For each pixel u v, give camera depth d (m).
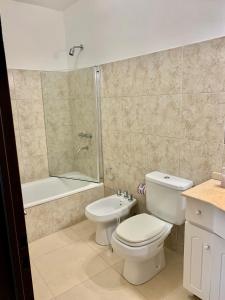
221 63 1.73
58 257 2.33
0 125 0.53
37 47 3.02
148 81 2.26
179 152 2.13
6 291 0.59
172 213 2.06
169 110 2.14
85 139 3.17
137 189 2.61
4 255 0.57
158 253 2.05
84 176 3.29
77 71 3.03
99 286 1.96
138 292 1.89
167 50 2.05
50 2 2.89
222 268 1.49
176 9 1.94
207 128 1.90
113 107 2.70
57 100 3.21
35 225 2.61
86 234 2.72
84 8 2.81
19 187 0.59
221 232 1.44
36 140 3.17
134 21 2.28
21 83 2.94
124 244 1.86
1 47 0.53
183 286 1.81
